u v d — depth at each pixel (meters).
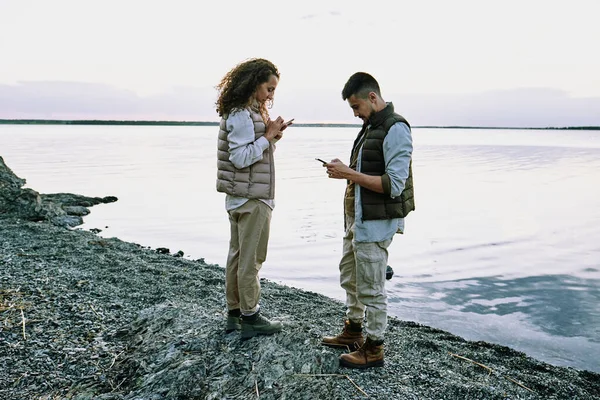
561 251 10.16
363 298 3.55
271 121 3.49
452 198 18.64
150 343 3.94
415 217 14.43
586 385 4.17
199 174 28.27
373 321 3.55
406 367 3.80
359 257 3.48
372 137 3.41
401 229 3.62
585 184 23.38
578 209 15.91
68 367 3.70
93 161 36.69
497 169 32.44
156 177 26.31
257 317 3.81
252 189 3.49
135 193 19.89
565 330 6.02
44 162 34.84
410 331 5.56
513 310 6.72
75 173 27.66
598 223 13.34
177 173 28.69
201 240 11.57
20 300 4.85
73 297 5.13
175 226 13.27
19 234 9.16
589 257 9.66
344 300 7.16
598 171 30.61
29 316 4.47
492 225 13.12
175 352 3.71
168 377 3.38
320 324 5.08
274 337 3.80
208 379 3.39
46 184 22.16
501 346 5.07
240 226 3.62
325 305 6.37
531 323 6.25
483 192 20.44
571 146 74.31
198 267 7.96
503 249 10.35
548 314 6.56
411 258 9.59
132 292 5.63
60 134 118.75
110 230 12.52
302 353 3.59
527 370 4.35
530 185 23.02
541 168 33.12
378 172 3.40
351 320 3.89
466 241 11.13
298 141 89.88
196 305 4.92
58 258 7.18
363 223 3.40
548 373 4.38
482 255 9.84
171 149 56.59
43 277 5.79
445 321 6.32
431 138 127.81
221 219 14.43
